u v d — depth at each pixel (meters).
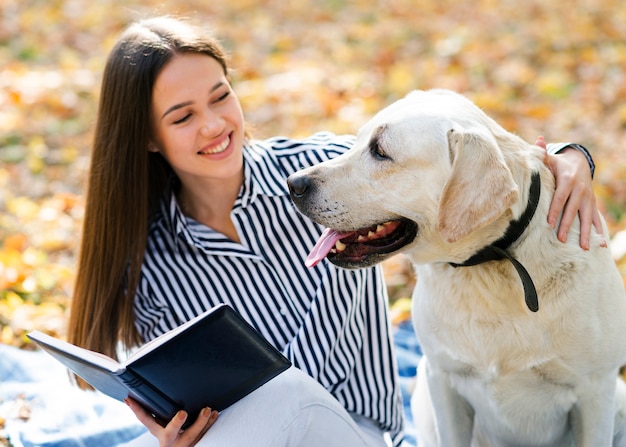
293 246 2.93
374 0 10.37
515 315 2.53
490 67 7.86
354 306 2.94
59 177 5.97
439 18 9.59
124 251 2.92
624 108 6.61
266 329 2.94
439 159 2.46
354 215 2.58
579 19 9.10
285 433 2.44
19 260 4.63
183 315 2.95
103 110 2.88
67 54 8.35
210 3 10.11
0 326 4.10
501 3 9.96
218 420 2.46
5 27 9.04
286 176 2.97
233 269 2.93
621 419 2.97
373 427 3.03
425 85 7.51
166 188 3.07
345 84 7.55
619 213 5.23
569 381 2.60
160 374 2.26
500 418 2.76
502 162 2.35
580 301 2.49
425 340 2.76
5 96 7.15
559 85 7.31
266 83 7.55
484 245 2.50
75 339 3.02
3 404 3.39
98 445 3.17
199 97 2.78
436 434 3.05
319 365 2.86
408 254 2.65
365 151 2.61
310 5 10.23
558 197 2.56
